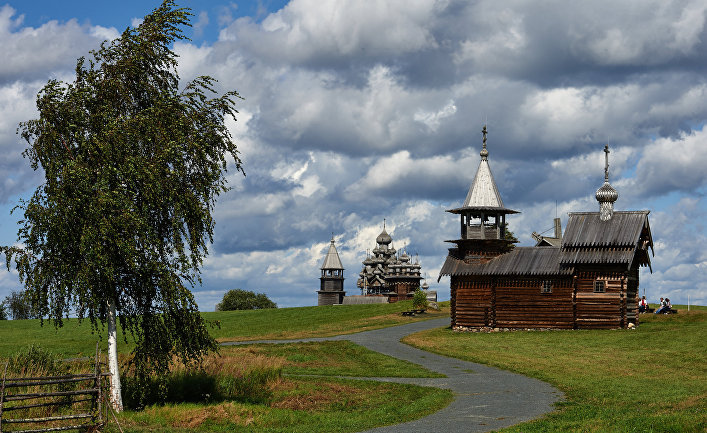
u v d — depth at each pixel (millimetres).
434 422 25438
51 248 26688
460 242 69250
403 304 103938
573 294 64188
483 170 70000
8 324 89875
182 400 30734
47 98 27188
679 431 20766
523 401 30328
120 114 28484
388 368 44344
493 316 66812
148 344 28500
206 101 30375
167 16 29594
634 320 64625
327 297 156500
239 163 30625
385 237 176875
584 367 42594
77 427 23391
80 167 26266
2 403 21984
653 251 67625
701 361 43094
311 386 35000
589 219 66375
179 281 28250
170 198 27797
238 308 171750
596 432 21141
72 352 54188
